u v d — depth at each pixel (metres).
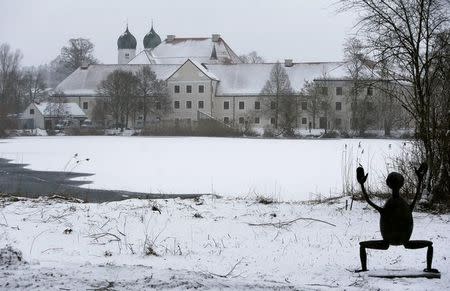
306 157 43.69
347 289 6.55
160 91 111.44
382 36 14.56
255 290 6.07
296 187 26.09
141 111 110.88
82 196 23.02
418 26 14.26
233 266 8.59
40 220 12.42
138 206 14.77
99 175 32.06
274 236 11.21
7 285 5.81
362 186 7.52
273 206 14.95
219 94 115.75
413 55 14.25
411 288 6.62
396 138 74.00
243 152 49.44
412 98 14.70
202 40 143.12
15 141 70.25
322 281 7.39
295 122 99.06
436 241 10.41
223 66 120.81
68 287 5.80
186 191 25.33
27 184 27.31
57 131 98.81
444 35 14.18
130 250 9.84
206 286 6.11
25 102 141.38
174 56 140.75
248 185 27.38
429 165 14.25
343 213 13.74
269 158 43.09
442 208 13.86
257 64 120.19
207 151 50.81
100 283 6.07
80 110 119.56
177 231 11.62
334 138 78.31
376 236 11.12
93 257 9.09
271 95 107.00
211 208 14.57
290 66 114.75
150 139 74.62
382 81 14.95
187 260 9.02
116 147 56.94
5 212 13.38
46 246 9.96
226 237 11.12
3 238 10.31
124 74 109.00
